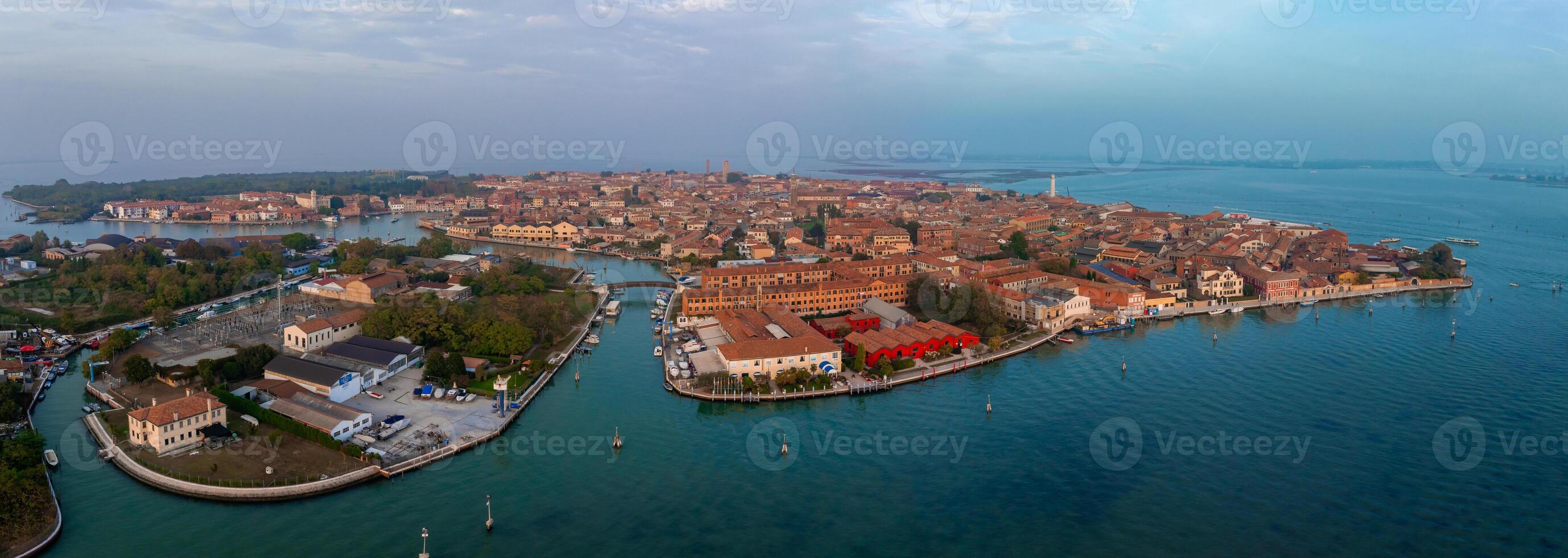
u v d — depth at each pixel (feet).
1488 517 420.77
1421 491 448.24
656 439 526.57
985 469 482.69
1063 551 393.70
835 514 428.56
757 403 599.16
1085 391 623.77
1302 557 386.93
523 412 575.38
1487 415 558.15
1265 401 591.78
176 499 431.43
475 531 405.18
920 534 409.49
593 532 407.03
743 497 446.60
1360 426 542.16
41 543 379.55
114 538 392.68
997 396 614.34
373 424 529.04
